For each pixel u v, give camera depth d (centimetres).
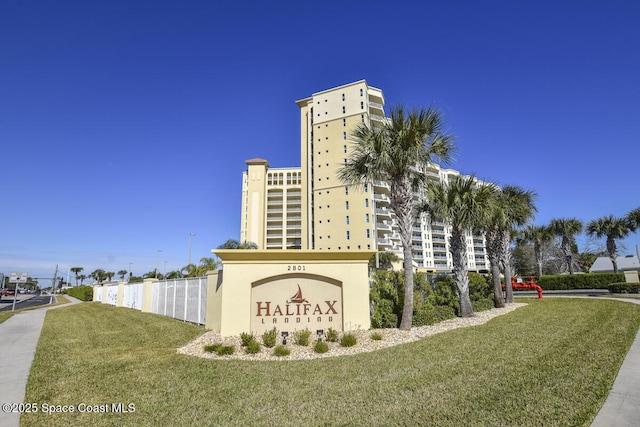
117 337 1259
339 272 1177
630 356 751
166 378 705
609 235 4203
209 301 1373
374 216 6372
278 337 1068
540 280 3931
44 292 12138
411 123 1218
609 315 1346
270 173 8931
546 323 1221
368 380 655
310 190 7131
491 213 1542
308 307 1148
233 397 586
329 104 7031
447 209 1473
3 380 723
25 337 1292
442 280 1619
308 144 7338
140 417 512
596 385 573
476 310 1697
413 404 528
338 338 1043
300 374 714
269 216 8731
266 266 1151
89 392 631
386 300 1224
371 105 6869
